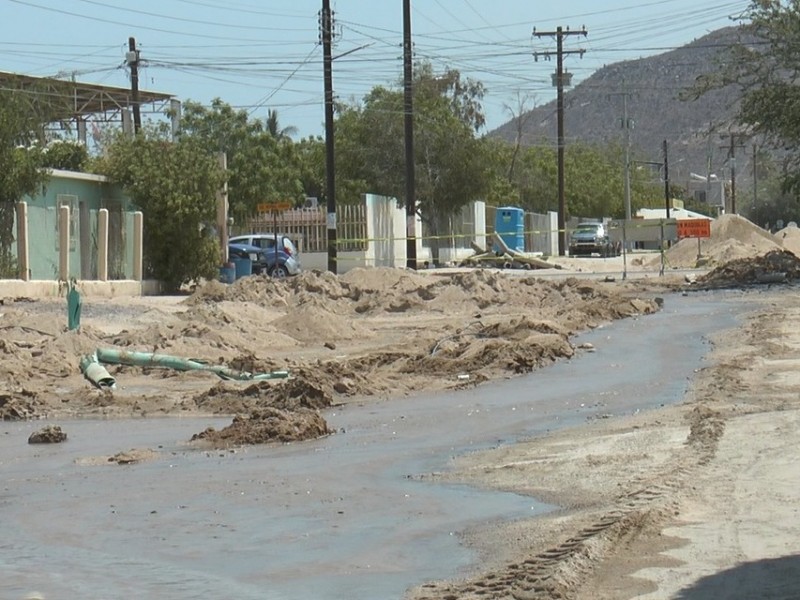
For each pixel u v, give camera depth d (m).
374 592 18.16
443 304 76.62
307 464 29.14
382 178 160.62
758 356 46.31
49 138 109.25
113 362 47.94
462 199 157.75
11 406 38.62
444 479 26.67
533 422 34.34
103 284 83.00
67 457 31.12
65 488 26.92
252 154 165.50
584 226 175.00
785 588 16.83
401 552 20.45
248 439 32.62
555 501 23.69
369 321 71.12
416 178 155.00
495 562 19.38
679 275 106.62
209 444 32.47
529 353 48.06
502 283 80.00
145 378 46.81
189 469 28.89
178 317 62.78
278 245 111.00
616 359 49.31
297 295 76.81
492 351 47.94
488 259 132.50
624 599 16.72
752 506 21.47
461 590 17.69
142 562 20.33
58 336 50.81
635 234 103.31
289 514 23.70
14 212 76.94
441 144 157.38
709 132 109.50
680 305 76.56
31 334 54.47
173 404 39.88
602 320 66.44
